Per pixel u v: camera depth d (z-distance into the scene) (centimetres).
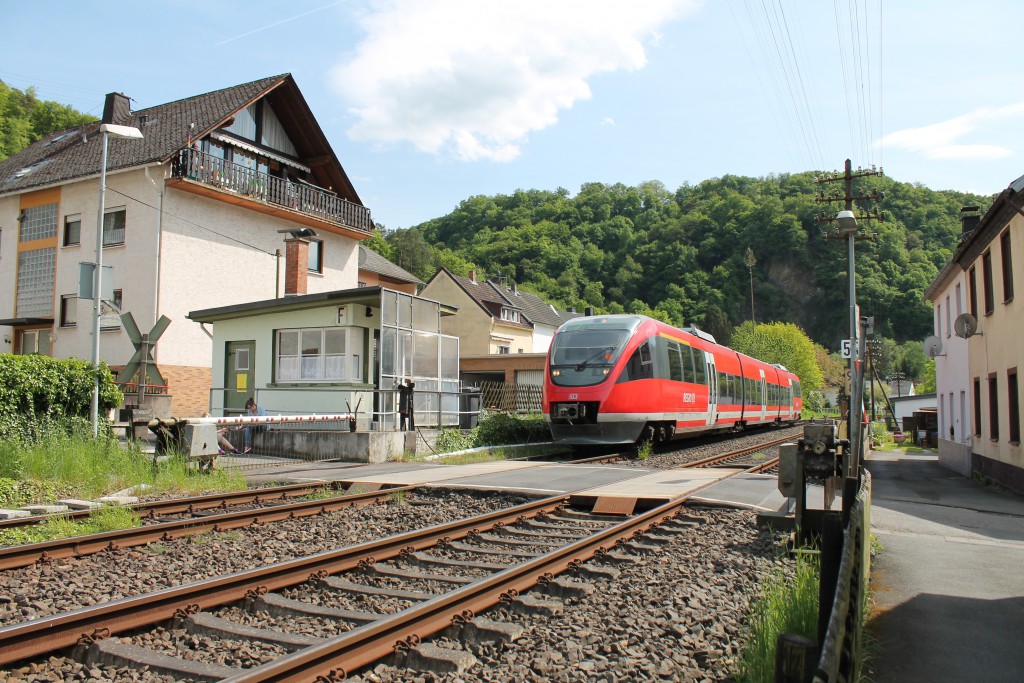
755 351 7925
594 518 1006
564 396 1872
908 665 485
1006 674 470
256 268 2902
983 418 1869
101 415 1539
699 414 2302
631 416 1853
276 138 3094
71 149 3102
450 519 959
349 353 1922
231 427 1792
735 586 654
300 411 1977
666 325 2131
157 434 1318
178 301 2608
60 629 461
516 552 765
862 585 538
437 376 2061
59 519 873
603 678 445
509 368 4175
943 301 2664
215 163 2697
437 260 10675
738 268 12362
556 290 11475
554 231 12850
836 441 677
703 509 1023
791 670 286
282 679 399
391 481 1248
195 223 2678
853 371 2227
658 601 597
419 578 651
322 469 1479
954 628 562
